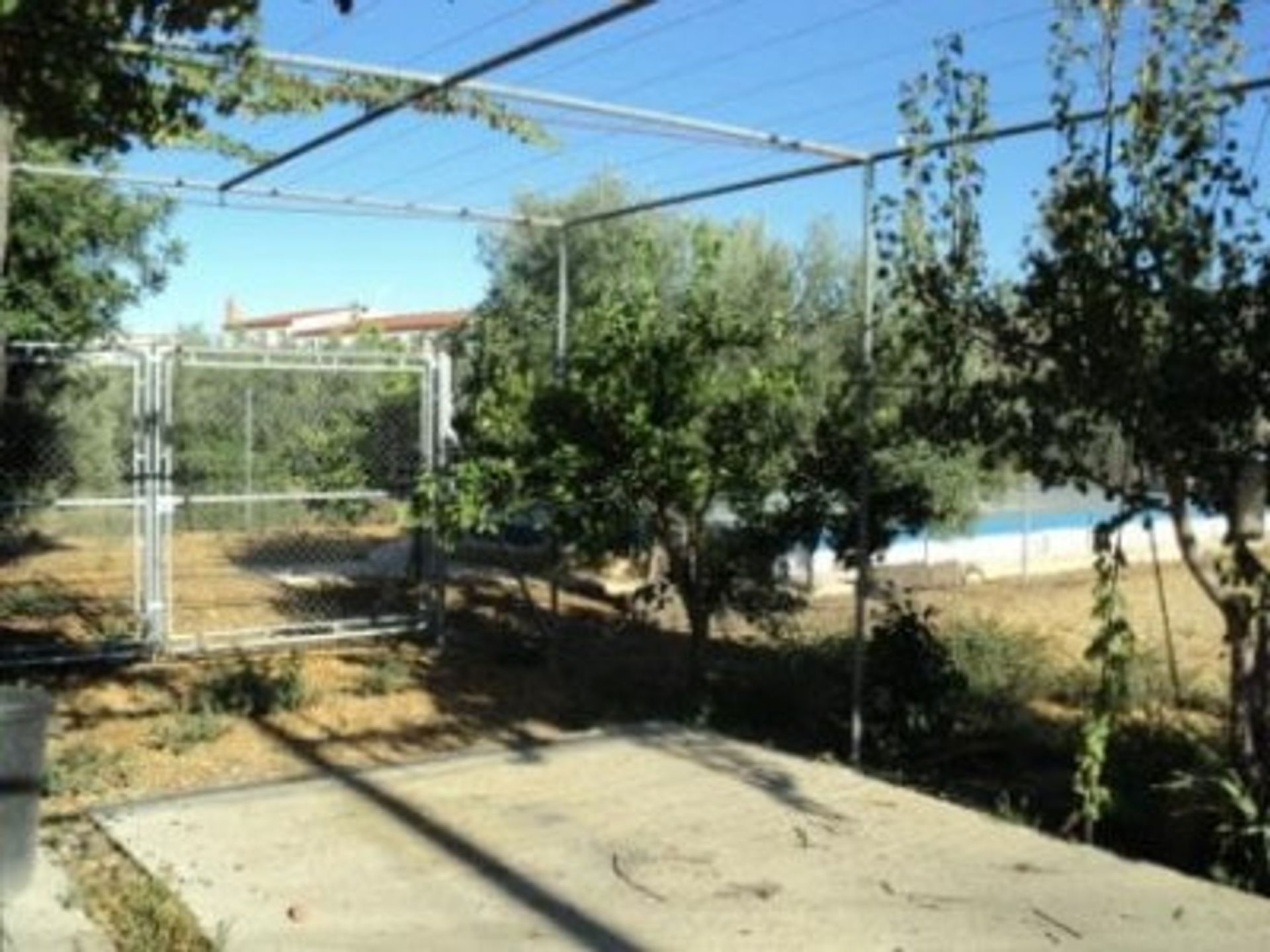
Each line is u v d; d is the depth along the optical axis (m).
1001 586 17.59
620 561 13.34
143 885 6.07
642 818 7.17
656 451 9.43
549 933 5.62
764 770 8.10
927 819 7.16
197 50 5.96
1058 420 6.63
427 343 14.37
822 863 6.48
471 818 7.16
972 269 6.84
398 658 11.23
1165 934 5.62
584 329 9.95
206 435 16.66
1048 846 6.75
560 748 8.64
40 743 6.03
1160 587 8.72
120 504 11.55
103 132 6.08
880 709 8.77
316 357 12.41
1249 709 6.51
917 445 10.12
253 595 13.66
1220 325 6.18
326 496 11.62
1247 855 6.33
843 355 11.80
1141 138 6.12
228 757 8.38
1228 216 6.12
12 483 15.12
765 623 11.06
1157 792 6.99
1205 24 6.01
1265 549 8.17
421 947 5.47
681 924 5.72
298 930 5.64
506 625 12.77
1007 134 6.66
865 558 8.28
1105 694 6.68
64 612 12.70
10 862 5.96
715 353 9.95
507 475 9.95
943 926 5.71
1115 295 6.19
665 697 10.13
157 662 10.91
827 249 22.11
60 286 14.02
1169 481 6.39
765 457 9.80
